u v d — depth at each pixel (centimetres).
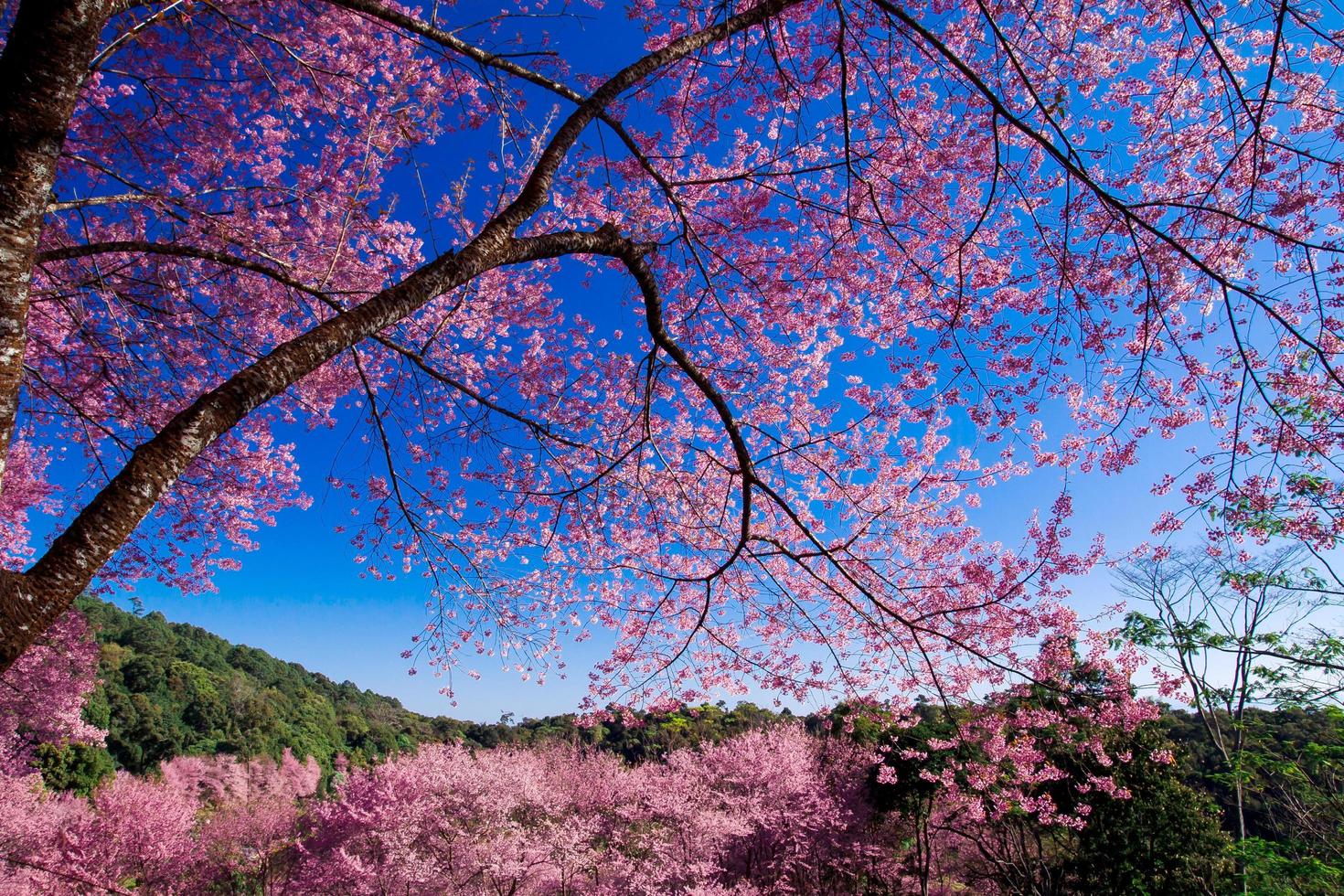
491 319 691
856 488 624
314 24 571
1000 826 1428
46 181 167
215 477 708
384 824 1295
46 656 829
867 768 1584
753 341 654
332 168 599
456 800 1374
